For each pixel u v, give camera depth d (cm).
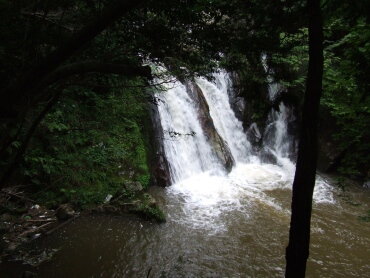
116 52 446
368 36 529
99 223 811
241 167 1360
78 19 399
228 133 1425
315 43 334
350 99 737
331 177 1273
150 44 426
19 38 333
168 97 1195
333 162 1284
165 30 403
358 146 870
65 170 877
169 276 643
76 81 470
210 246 757
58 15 409
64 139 868
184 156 1188
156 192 1031
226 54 458
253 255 731
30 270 617
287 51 432
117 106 998
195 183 1138
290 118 1433
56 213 807
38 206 794
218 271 670
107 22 221
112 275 634
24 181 800
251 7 381
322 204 1047
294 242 360
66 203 842
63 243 716
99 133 945
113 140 1005
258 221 891
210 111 1376
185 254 721
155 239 768
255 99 491
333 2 377
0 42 331
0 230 705
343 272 692
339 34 972
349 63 568
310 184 350
